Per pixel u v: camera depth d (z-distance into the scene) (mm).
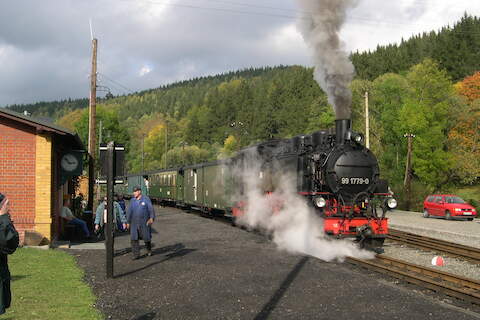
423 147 42219
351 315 6418
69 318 6027
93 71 21750
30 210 12219
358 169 12477
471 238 16469
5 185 12164
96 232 14680
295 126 81125
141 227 10945
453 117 46281
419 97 45188
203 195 24500
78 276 8719
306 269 9492
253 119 97375
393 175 43844
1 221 4262
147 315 6402
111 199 8914
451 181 45625
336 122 13344
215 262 10297
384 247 13828
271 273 9109
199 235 15297
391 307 6801
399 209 33719
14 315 6039
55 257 10656
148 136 105938
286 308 6750
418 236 15852
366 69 80500
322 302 7062
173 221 20844
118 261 10555
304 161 13320
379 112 49781
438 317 6340
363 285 8125
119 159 9117
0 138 12188
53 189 13055
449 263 11289
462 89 56562
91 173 19234
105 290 7801
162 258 10891
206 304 6957
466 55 70500
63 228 14922
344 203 12141
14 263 9594
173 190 32969
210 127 111812
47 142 12297
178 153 76188
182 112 153500
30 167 12250
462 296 7477
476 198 45000
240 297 7344
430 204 26016
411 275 8664
